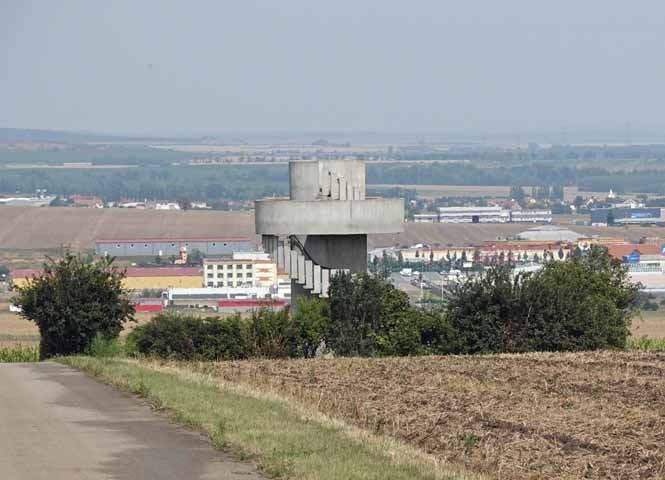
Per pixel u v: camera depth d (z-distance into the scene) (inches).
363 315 6624.0
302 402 3841.0
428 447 3090.6
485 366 5300.2
